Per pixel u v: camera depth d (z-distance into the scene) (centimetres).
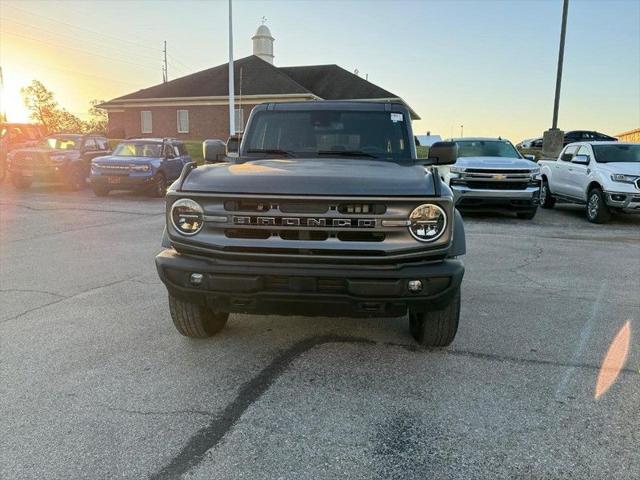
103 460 253
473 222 1096
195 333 398
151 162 1453
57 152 1565
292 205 314
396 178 333
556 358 378
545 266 679
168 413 296
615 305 510
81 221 1020
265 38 3950
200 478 240
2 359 366
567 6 1833
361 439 273
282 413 297
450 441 272
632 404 311
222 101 3197
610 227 1051
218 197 319
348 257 313
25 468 246
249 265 318
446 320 367
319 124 468
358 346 397
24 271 616
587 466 252
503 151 1232
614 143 1190
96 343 397
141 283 566
